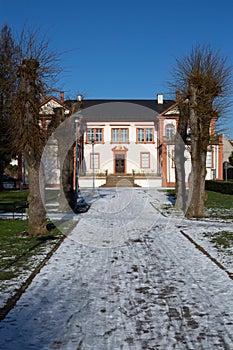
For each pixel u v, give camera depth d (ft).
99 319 17.52
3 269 25.96
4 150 102.83
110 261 28.81
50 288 22.03
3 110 61.36
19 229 43.50
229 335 15.80
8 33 74.84
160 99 162.81
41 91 39.22
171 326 16.74
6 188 130.62
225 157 193.98
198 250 32.42
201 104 50.83
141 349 14.61
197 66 55.83
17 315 17.88
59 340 15.38
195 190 53.52
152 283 23.08
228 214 56.90
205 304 19.40
